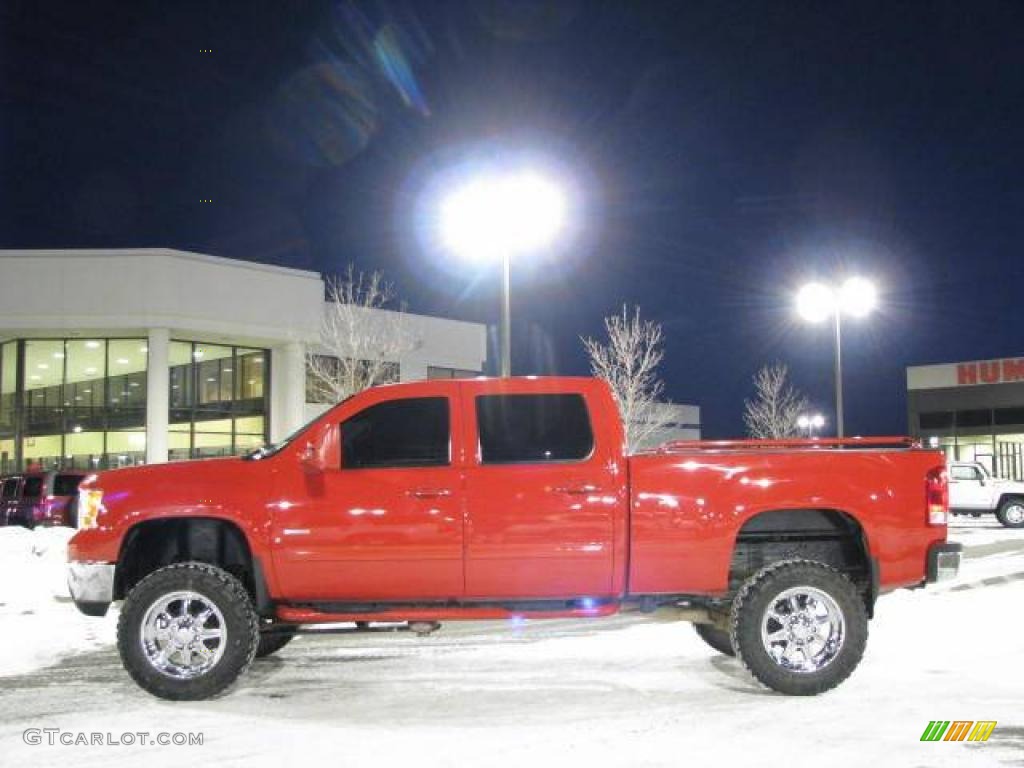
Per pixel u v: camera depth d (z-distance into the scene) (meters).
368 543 6.46
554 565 6.48
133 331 29.86
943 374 49.03
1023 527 26.72
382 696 6.60
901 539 6.58
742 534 6.89
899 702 6.27
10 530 17.84
